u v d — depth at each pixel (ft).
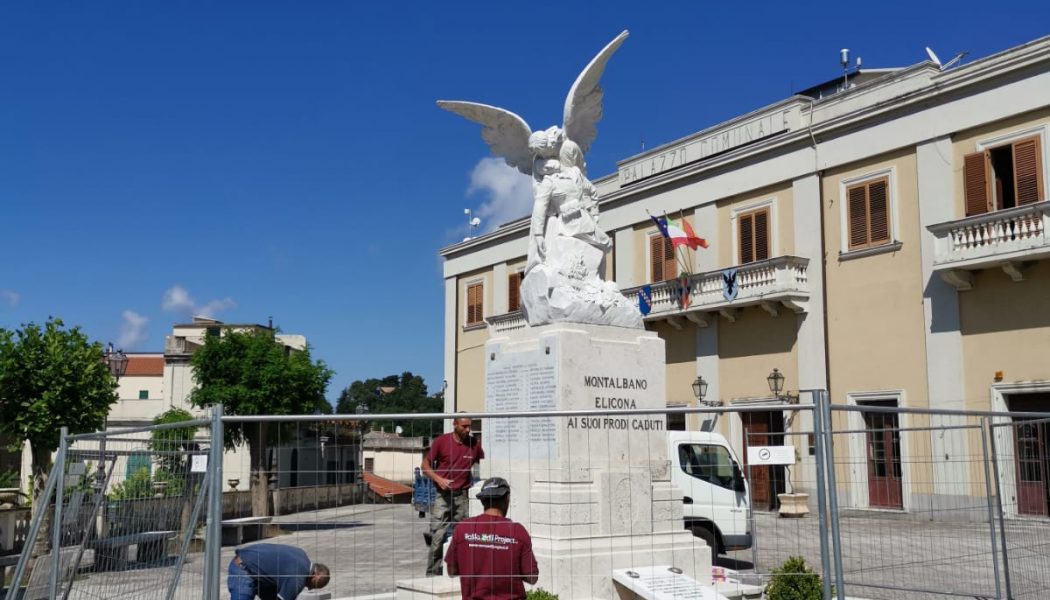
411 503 30.63
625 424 31.30
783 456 32.27
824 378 80.69
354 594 27.84
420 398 283.79
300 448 27.43
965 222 69.26
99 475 26.43
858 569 29.99
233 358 79.92
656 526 30.42
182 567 21.68
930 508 29.63
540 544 28.78
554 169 34.71
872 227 78.74
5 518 55.52
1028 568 28.94
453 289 132.57
